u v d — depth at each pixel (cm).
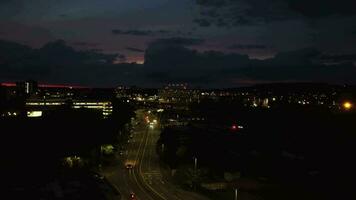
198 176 11481
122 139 19512
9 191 9369
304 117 15938
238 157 13338
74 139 15312
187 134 16888
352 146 12194
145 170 13188
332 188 9962
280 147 13675
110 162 14462
